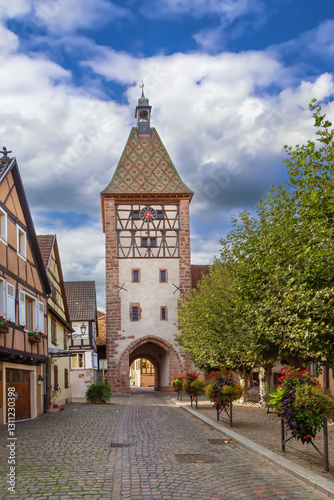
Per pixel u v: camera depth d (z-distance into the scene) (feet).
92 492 23.47
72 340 140.05
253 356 57.06
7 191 56.70
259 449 34.06
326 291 29.37
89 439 42.16
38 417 65.41
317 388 29.63
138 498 22.54
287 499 22.21
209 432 46.85
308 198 32.40
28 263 64.75
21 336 58.90
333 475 25.96
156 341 148.15
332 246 29.96
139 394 144.15
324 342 36.78
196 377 76.84
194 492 23.59
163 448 36.88
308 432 29.37
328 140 29.96
